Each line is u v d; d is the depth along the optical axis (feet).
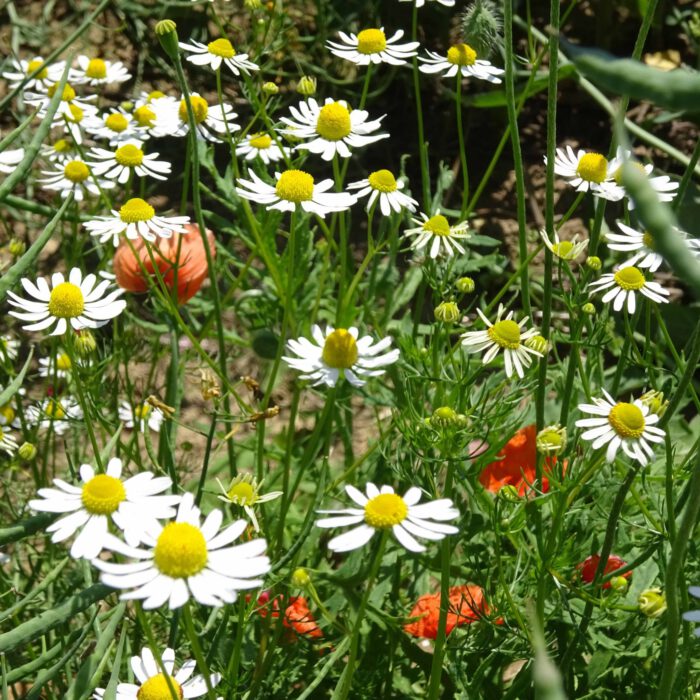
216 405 0.99
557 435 0.98
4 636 0.77
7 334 1.63
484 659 1.07
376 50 1.24
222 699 1.01
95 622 0.88
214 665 1.05
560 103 2.10
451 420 0.97
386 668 1.16
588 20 2.08
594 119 2.08
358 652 1.16
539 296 1.70
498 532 1.00
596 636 1.08
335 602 1.17
